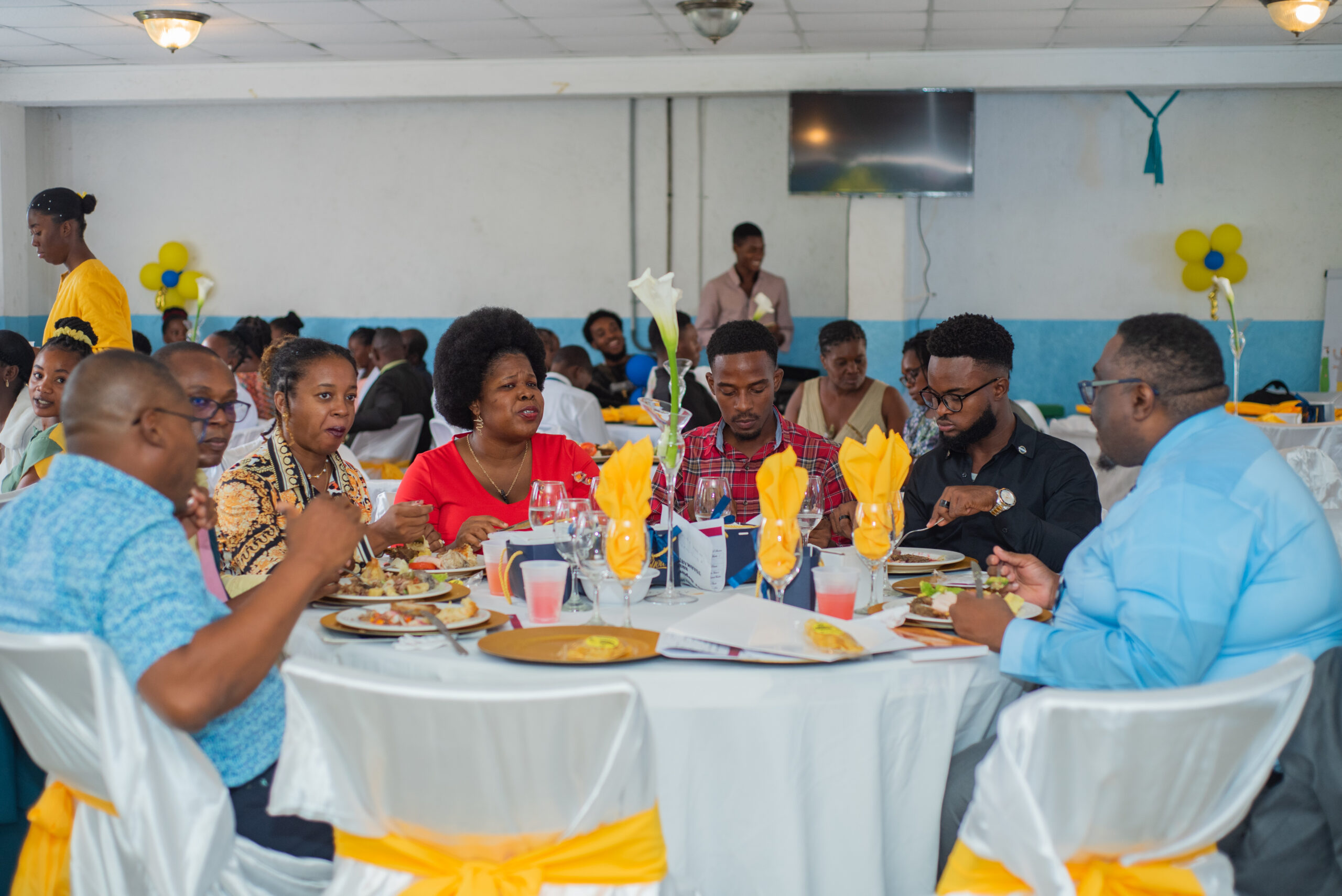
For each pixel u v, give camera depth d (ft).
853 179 22.34
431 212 26.32
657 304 6.56
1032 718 3.92
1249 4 18.65
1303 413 17.85
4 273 25.48
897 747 5.06
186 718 4.21
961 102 22.03
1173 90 23.44
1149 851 4.24
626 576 5.69
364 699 3.94
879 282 22.90
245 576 6.78
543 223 25.99
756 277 23.88
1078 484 8.00
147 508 4.43
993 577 6.57
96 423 4.51
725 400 8.42
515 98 24.09
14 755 5.93
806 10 19.03
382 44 21.98
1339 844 4.67
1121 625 4.90
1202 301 24.36
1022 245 24.82
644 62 22.90
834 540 8.08
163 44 19.66
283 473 7.27
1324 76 21.72
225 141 26.73
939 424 8.11
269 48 22.39
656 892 4.24
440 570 7.16
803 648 5.08
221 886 4.60
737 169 25.36
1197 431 5.21
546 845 4.18
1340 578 5.02
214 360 6.61
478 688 3.86
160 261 26.55
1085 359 24.93
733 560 6.82
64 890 4.70
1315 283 24.06
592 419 16.52
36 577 4.37
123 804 4.17
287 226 26.78
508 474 8.61
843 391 15.23
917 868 5.19
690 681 4.85
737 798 4.88
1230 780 4.19
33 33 21.25
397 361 20.21
